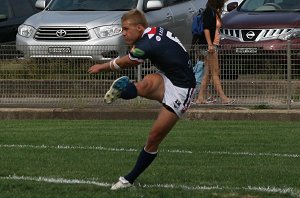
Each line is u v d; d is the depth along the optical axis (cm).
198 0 7025
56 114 5394
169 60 2650
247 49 5469
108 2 6278
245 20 6378
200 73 5428
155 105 5497
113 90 2588
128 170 3200
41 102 5641
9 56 5681
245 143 4041
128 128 4725
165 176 3062
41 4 6431
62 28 5894
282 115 5222
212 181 2972
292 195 2705
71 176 3059
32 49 5666
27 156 3562
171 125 2694
